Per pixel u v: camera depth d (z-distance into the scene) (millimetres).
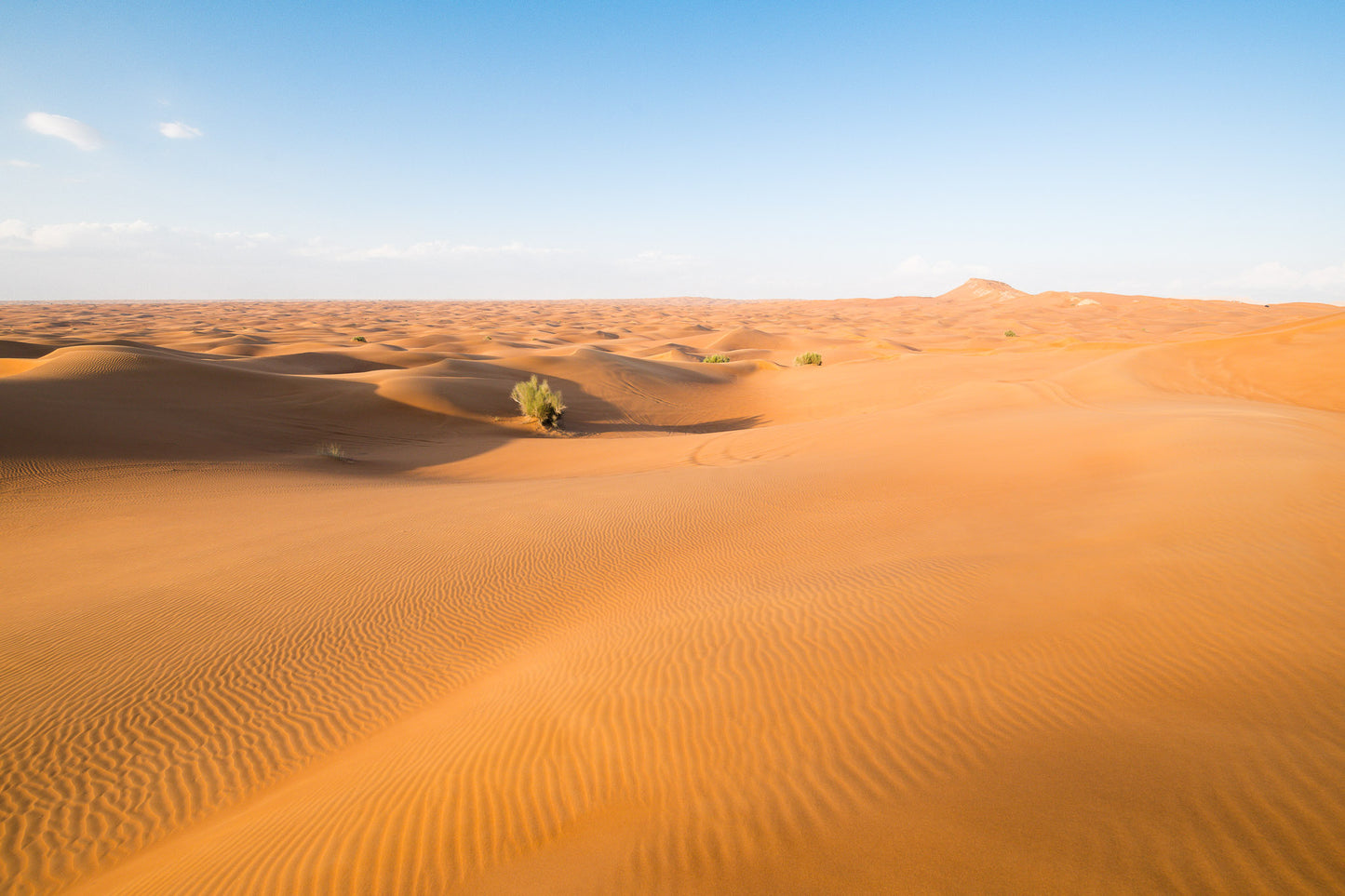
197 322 153500
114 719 6691
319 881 3572
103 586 10086
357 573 10305
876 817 3232
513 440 29281
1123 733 3594
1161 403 19172
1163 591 5312
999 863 2801
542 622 8344
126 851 5004
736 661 5375
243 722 6613
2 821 5375
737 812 3453
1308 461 8414
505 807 3932
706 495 13211
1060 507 8766
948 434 16703
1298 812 2836
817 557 8461
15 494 15906
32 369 30688
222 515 14195
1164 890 2557
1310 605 4746
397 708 6688
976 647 4910
